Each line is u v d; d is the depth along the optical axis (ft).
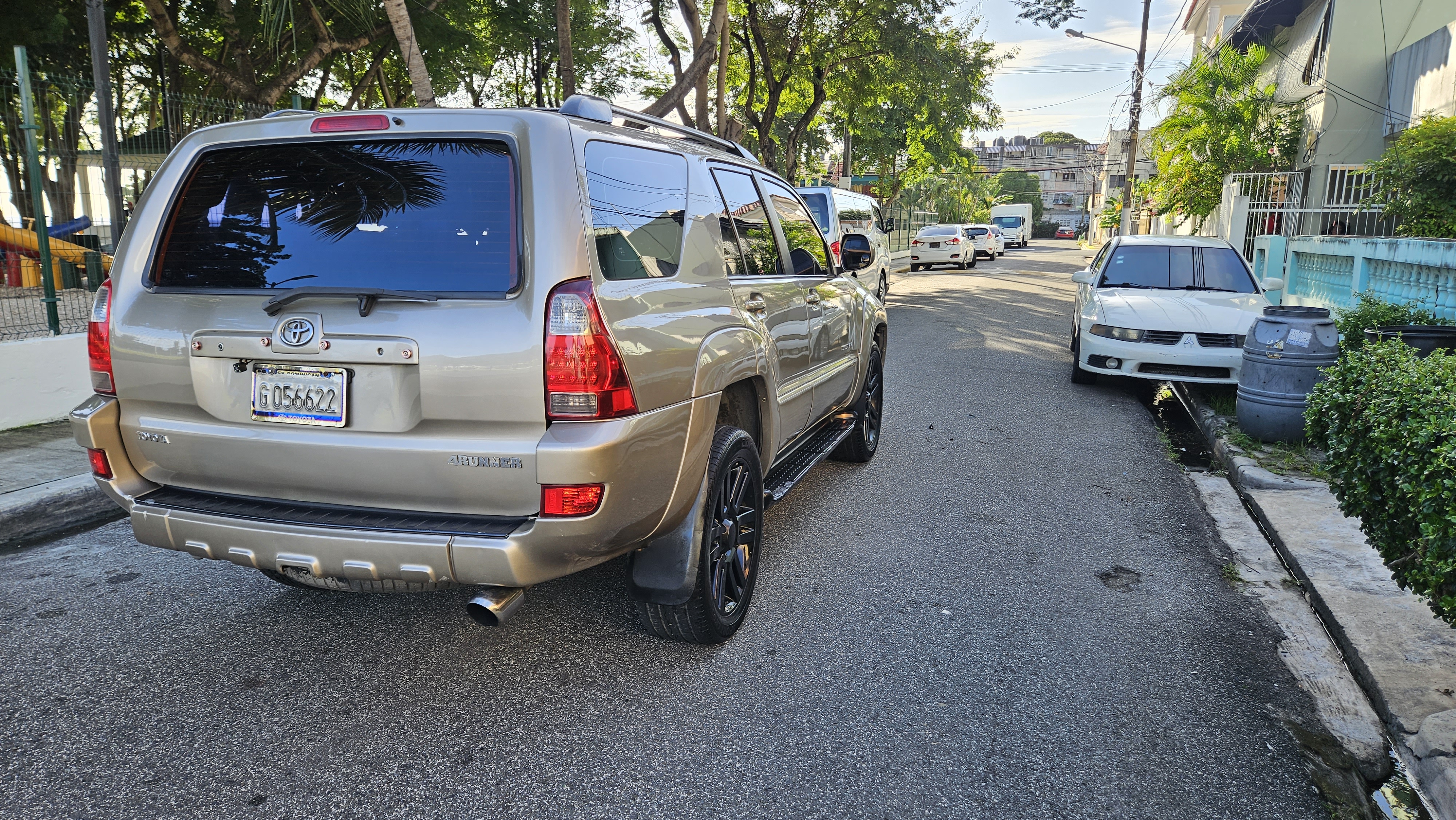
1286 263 45.27
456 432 8.70
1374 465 10.82
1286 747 9.57
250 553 9.11
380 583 9.59
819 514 17.02
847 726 9.74
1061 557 14.98
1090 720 9.97
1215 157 69.05
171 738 9.30
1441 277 26.94
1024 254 154.92
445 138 9.13
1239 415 22.08
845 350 17.25
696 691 10.43
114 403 9.87
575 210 8.76
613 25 66.59
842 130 107.55
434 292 8.74
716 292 11.23
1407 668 10.98
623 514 9.07
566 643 11.57
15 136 22.15
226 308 9.27
